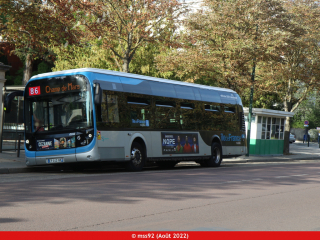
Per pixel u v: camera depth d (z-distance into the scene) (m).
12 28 18.19
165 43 26.75
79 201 8.98
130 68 34.69
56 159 15.65
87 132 15.30
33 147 16.05
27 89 16.30
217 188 11.96
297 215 8.30
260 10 26.72
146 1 25.12
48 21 18.20
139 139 17.55
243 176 15.98
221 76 29.22
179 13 25.89
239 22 27.08
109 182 12.56
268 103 42.69
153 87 18.42
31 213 7.63
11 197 9.38
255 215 8.12
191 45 28.75
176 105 19.61
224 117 22.97
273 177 15.97
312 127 74.19
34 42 19.70
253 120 32.88
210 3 27.30
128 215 7.66
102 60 32.41
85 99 15.42
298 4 32.69
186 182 13.14
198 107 21.08
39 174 15.27
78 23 26.50
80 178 13.76
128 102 16.94
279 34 26.81
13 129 21.94
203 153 21.17
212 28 27.28
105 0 24.92
